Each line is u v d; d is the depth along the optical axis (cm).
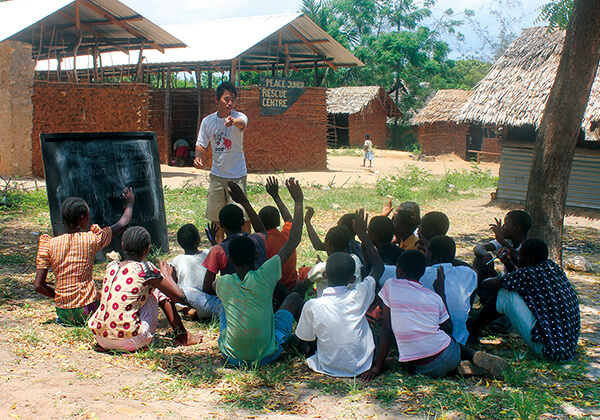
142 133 773
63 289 493
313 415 353
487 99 1318
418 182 1770
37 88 1564
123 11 1617
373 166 2712
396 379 412
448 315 429
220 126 707
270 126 2078
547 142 671
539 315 448
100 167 729
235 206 516
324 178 1942
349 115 3712
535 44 1338
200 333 512
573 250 909
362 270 511
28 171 1583
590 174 1227
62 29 1767
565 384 402
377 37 4566
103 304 450
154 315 471
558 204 678
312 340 438
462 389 395
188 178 1722
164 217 784
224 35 2181
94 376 398
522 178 1341
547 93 1230
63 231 696
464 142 3534
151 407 354
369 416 352
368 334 434
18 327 489
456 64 5241
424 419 346
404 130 4322
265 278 427
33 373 395
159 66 2230
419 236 570
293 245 466
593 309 599
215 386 397
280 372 420
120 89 1697
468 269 482
